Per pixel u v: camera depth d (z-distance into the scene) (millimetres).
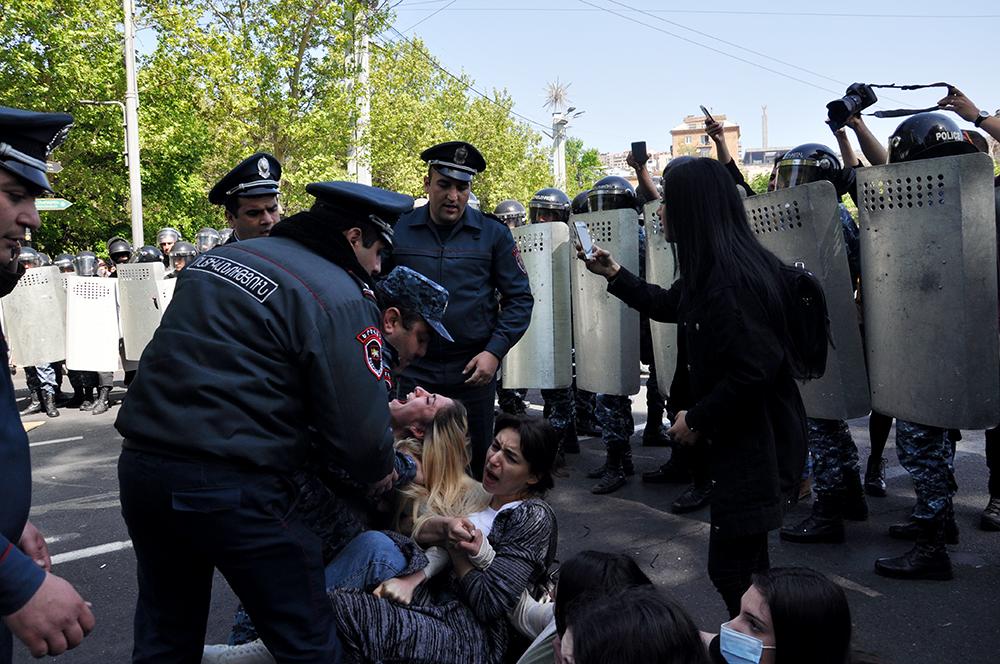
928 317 3457
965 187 3305
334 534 2258
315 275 1973
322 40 14992
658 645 1338
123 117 17594
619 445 5324
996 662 3010
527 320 3914
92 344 8711
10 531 1678
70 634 1513
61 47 16656
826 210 3863
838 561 3988
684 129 109750
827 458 4215
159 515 1916
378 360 2010
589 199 5695
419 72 29328
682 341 2822
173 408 1891
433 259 3801
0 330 1710
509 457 2750
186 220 19219
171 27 14352
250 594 1938
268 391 1896
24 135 1632
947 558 3725
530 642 2410
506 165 32344
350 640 2197
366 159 16406
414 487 2676
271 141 15461
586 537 4500
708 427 2471
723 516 2516
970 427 3371
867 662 1832
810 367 2574
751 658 1761
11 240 1659
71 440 7609
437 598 2490
